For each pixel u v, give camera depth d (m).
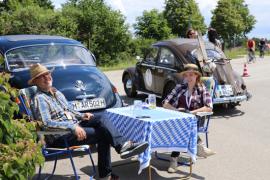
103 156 5.73
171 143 5.73
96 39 41.78
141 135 5.56
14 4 47.44
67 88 7.60
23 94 6.03
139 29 54.66
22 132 3.82
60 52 8.80
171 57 11.20
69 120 5.89
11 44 8.70
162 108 6.52
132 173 6.36
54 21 39.22
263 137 8.47
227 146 7.81
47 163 6.93
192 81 6.74
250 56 29.80
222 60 10.66
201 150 6.87
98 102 7.71
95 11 41.31
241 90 10.62
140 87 12.64
